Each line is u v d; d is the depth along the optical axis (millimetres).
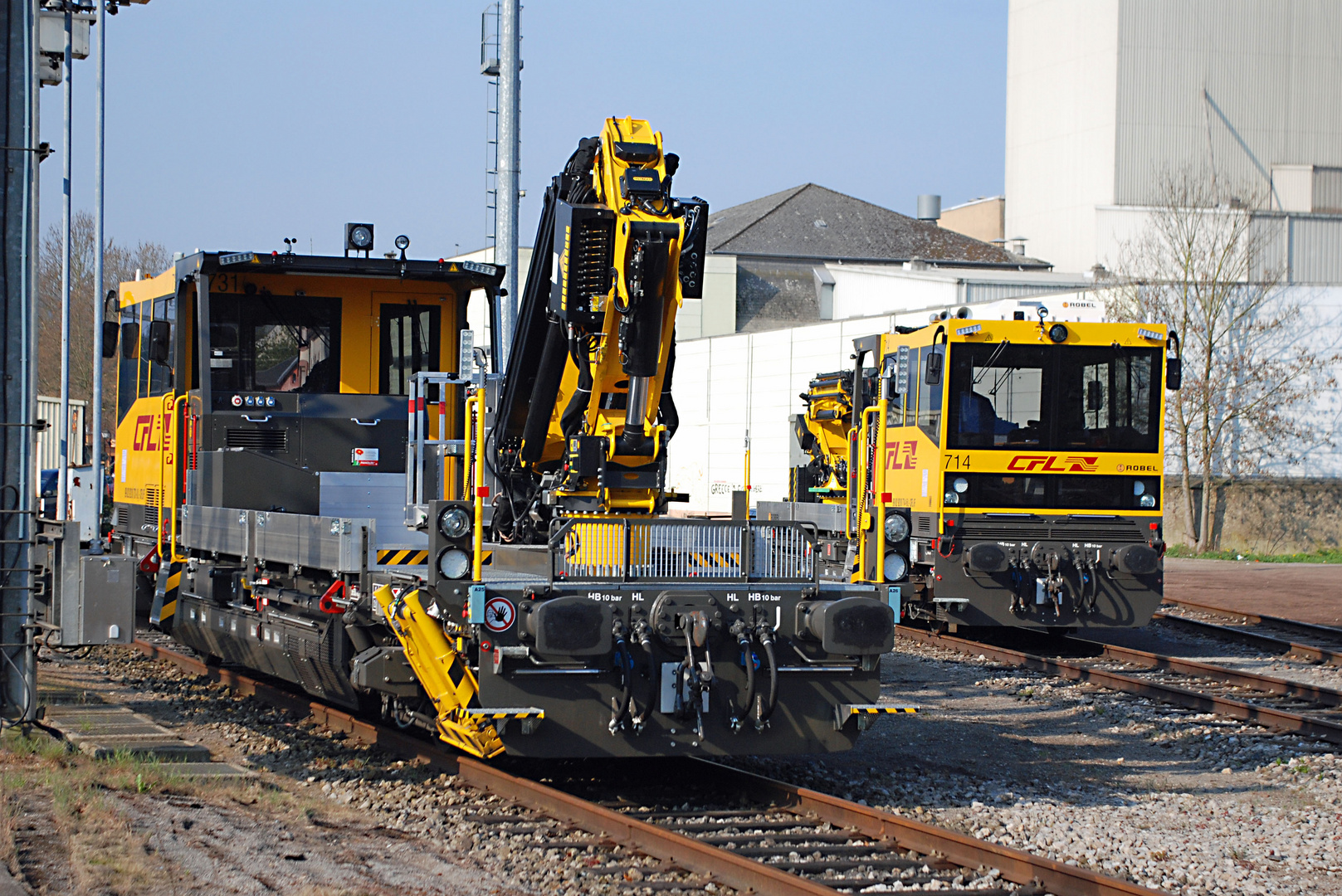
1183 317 37906
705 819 9859
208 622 15031
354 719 12852
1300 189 67062
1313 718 14875
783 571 10656
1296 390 37156
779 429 46344
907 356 20469
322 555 11922
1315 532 36781
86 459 38812
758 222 80000
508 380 11586
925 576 19609
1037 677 17453
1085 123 72000
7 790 9305
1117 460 19281
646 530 10258
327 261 14664
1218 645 21172
